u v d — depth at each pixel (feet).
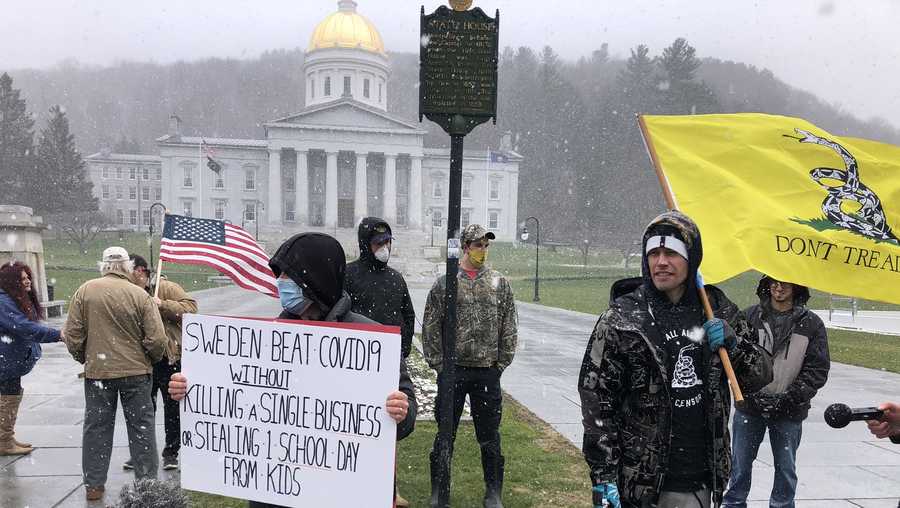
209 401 9.07
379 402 8.35
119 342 15.08
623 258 262.06
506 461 18.65
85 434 15.17
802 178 11.53
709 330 8.28
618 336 8.41
